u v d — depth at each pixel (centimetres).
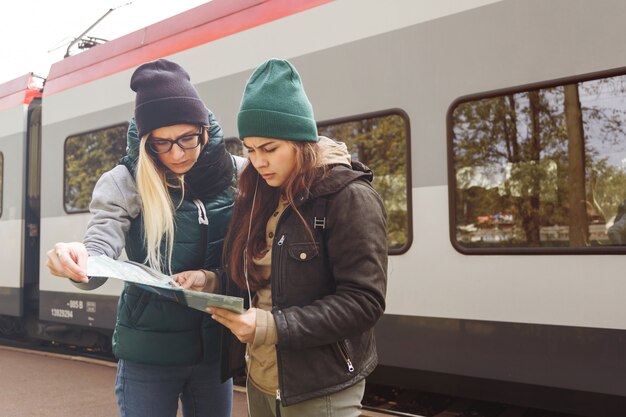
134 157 186
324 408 152
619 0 327
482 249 365
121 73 589
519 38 358
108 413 442
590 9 336
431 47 390
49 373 577
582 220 338
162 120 174
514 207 359
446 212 379
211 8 521
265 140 156
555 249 341
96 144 607
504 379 354
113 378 552
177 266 184
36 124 704
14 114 715
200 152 185
